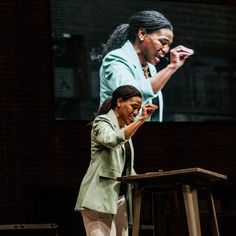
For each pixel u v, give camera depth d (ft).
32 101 35.96
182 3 38.88
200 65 38.60
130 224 20.02
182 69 38.19
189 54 38.47
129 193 20.12
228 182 38.47
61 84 36.27
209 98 38.47
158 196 20.35
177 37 38.42
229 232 32.71
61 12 36.91
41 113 35.96
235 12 39.70
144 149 36.99
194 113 38.09
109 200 19.26
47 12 36.96
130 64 37.19
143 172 36.76
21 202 34.30
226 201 38.42
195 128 38.06
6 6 36.17
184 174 16.84
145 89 37.17
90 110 36.40
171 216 31.78
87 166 36.11
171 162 37.35
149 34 37.88
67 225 35.76
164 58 37.93
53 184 35.50
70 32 36.86
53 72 36.24
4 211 33.91
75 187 35.86
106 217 19.54
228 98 38.83
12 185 34.30
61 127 36.06
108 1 37.63
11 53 35.73
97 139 19.34
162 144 37.32
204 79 38.55
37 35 36.68
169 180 17.42
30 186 35.14
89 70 36.70
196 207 17.01
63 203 35.94
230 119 38.73
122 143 18.79
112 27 37.42
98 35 37.14
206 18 39.17
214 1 39.47
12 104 35.19
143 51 37.63
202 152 37.99
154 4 38.34
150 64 37.60
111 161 19.60
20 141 35.22
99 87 36.68
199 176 17.37
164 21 38.27
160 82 37.60
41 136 35.76
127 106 19.97
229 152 38.50
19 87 35.88
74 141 36.11
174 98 37.78
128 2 37.91
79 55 36.76
